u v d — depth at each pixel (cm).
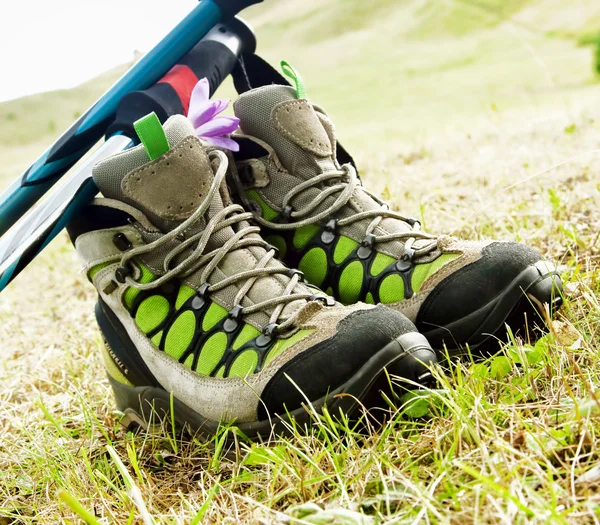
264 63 123
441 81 782
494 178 161
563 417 100
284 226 114
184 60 118
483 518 93
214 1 118
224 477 105
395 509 97
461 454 99
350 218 113
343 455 101
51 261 226
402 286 111
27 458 112
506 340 110
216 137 112
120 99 116
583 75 584
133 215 108
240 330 107
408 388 104
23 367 135
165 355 109
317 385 104
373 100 744
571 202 140
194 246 108
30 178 116
